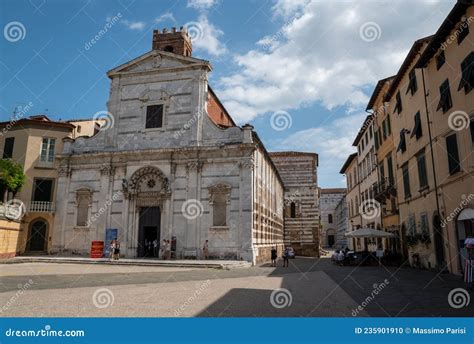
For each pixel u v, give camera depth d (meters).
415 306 10.92
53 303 11.16
